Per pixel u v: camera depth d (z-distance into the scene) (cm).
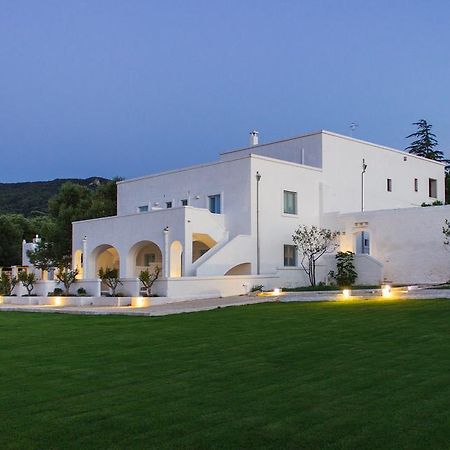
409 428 668
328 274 3422
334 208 3747
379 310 1809
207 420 722
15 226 6738
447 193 5612
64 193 5328
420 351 1126
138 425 710
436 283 3111
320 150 3725
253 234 3316
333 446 621
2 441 661
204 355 1190
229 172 3441
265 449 620
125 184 4131
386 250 3319
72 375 1023
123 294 2877
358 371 971
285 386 886
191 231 3186
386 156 4175
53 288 3297
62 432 689
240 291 3027
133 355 1224
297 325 1586
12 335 1652
